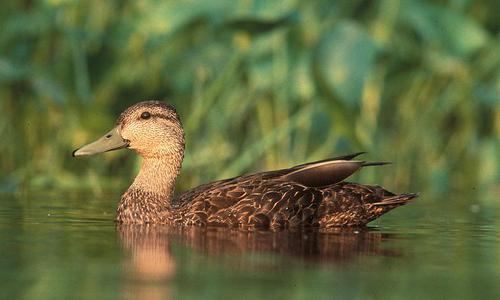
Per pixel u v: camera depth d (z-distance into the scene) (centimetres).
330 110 1666
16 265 940
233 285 866
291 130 1788
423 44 1836
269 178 1255
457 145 1888
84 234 1134
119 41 1811
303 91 1747
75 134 1736
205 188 1264
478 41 1816
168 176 1287
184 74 1792
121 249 1031
